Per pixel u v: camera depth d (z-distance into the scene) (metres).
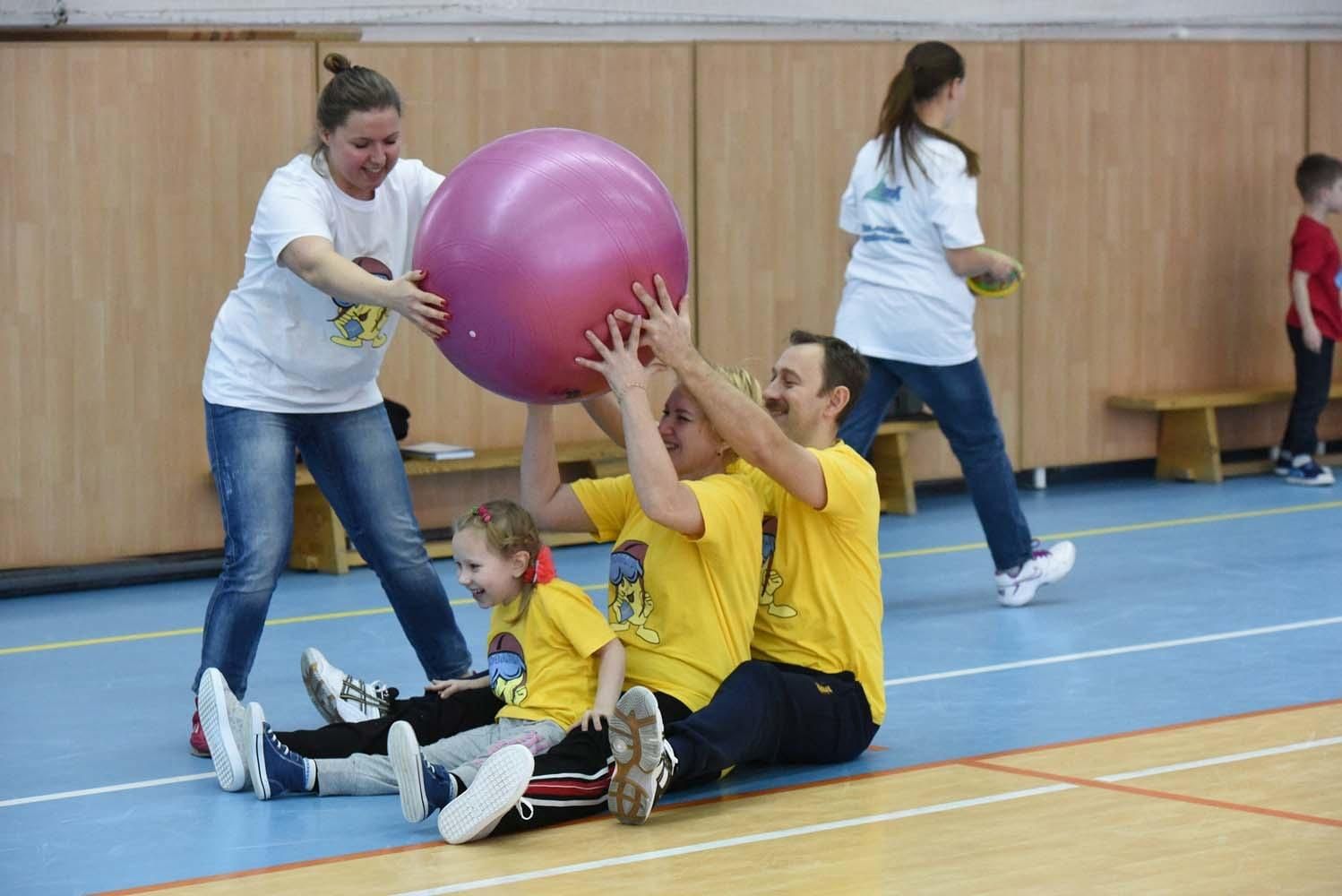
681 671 5.64
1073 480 13.68
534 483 5.96
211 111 10.41
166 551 10.52
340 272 5.61
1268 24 14.35
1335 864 4.79
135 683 7.69
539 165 5.05
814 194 12.18
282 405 6.29
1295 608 8.70
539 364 5.06
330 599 9.64
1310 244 13.03
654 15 12.00
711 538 5.49
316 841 5.25
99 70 10.10
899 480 12.23
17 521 10.11
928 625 8.47
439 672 6.64
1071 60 12.97
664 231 5.10
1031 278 13.00
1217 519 11.65
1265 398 13.52
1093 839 5.05
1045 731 6.39
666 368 5.38
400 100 5.92
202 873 4.96
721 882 4.73
